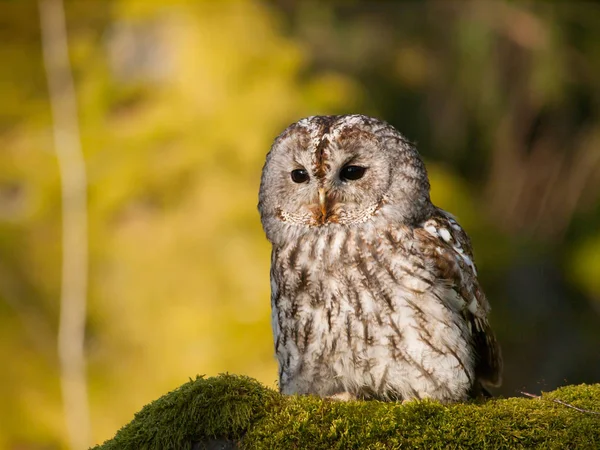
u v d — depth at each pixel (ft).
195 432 17.57
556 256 52.90
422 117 52.42
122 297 42.93
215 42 46.73
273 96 45.62
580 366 51.06
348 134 21.62
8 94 47.52
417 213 21.89
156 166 44.24
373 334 20.70
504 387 49.98
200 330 41.32
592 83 51.24
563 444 16.81
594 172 52.70
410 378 20.81
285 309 21.77
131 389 41.60
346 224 21.42
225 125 44.80
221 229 43.06
